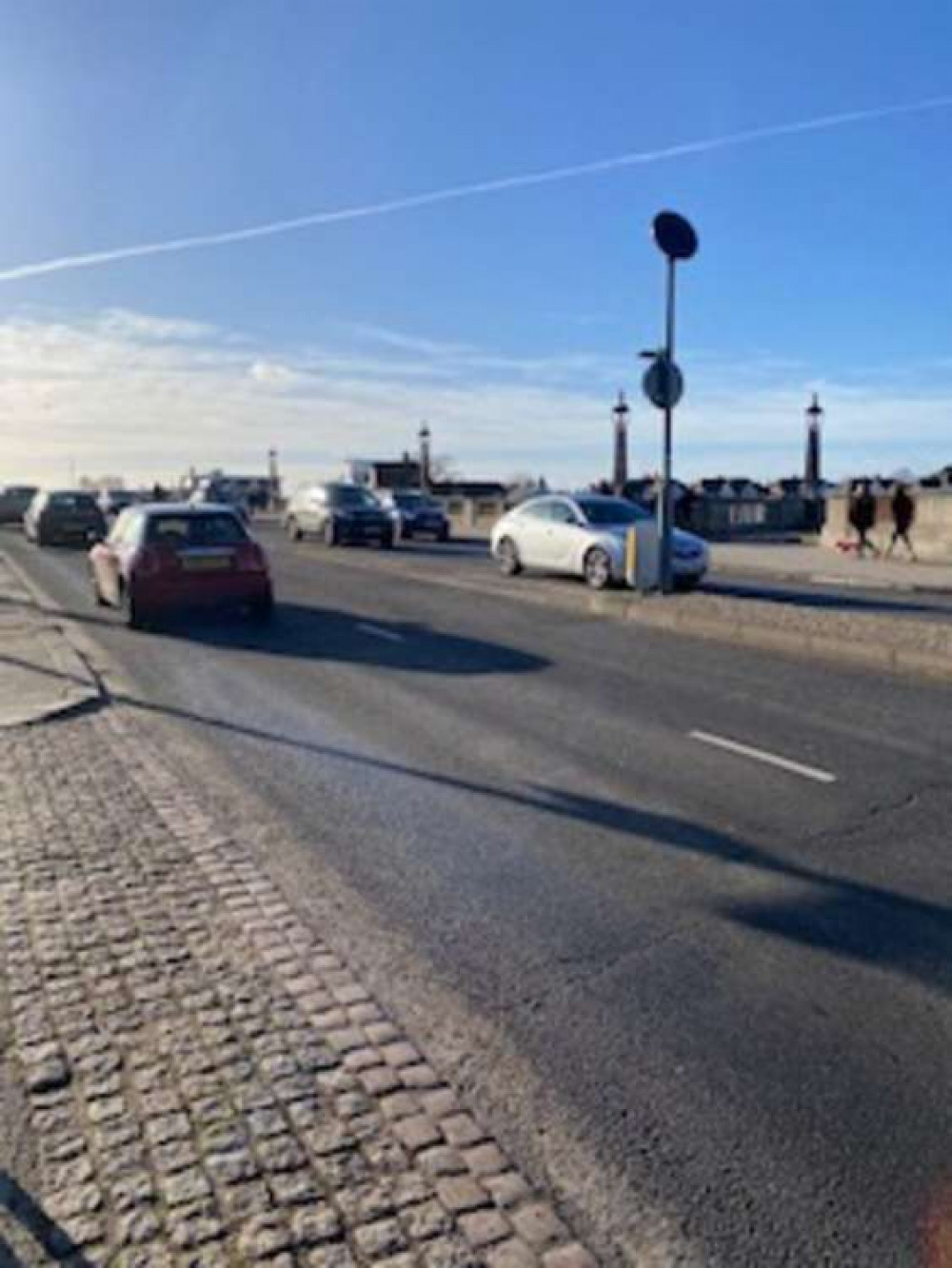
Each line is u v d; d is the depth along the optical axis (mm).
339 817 5699
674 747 7172
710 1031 3514
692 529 37656
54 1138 2895
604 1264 2477
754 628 11695
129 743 7258
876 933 4250
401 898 4602
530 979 3873
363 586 18375
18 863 4926
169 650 11438
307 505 33094
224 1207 2629
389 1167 2795
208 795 6070
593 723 7922
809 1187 2752
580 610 14773
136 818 5613
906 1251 2529
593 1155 2875
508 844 5281
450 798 6047
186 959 3980
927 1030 3516
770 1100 3127
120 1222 2576
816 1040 3457
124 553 13133
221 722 7969
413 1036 3469
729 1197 2715
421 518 35688
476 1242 2531
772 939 4207
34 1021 3504
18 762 6707
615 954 4078
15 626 12930
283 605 15461
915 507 24297
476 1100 3109
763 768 6645
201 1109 3033
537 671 10062
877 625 11766
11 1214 2605
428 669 10195
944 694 8938
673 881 4809
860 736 7473
